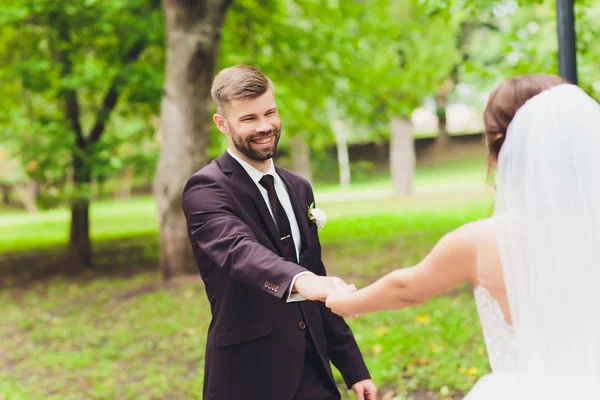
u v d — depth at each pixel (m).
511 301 1.56
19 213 35.16
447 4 5.54
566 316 1.53
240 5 10.56
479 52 20.72
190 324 6.90
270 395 2.26
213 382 2.31
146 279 9.87
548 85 1.68
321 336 2.44
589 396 1.51
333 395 2.41
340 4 10.88
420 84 12.59
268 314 2.28
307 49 11.27
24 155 10.23
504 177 1.63
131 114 12.17
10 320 7.97
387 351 5.24
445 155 42.66
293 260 2.35
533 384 1.55
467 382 4.48
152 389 5.09
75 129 10.92
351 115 12.60
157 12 10.66
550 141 1.57
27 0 9.70
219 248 2.15
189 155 9.09
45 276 11.55
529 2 6.20
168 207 9.19
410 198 23.84
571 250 1.53
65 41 10.73
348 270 9.36
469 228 1.65
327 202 25.98
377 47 13.50
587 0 6.02
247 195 2.30
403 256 10.18
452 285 1.68
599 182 1.55
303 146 21.03
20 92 12.13
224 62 11.65
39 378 5.66
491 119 1.71
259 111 2.21
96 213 30.86
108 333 6.90
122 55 11.01
